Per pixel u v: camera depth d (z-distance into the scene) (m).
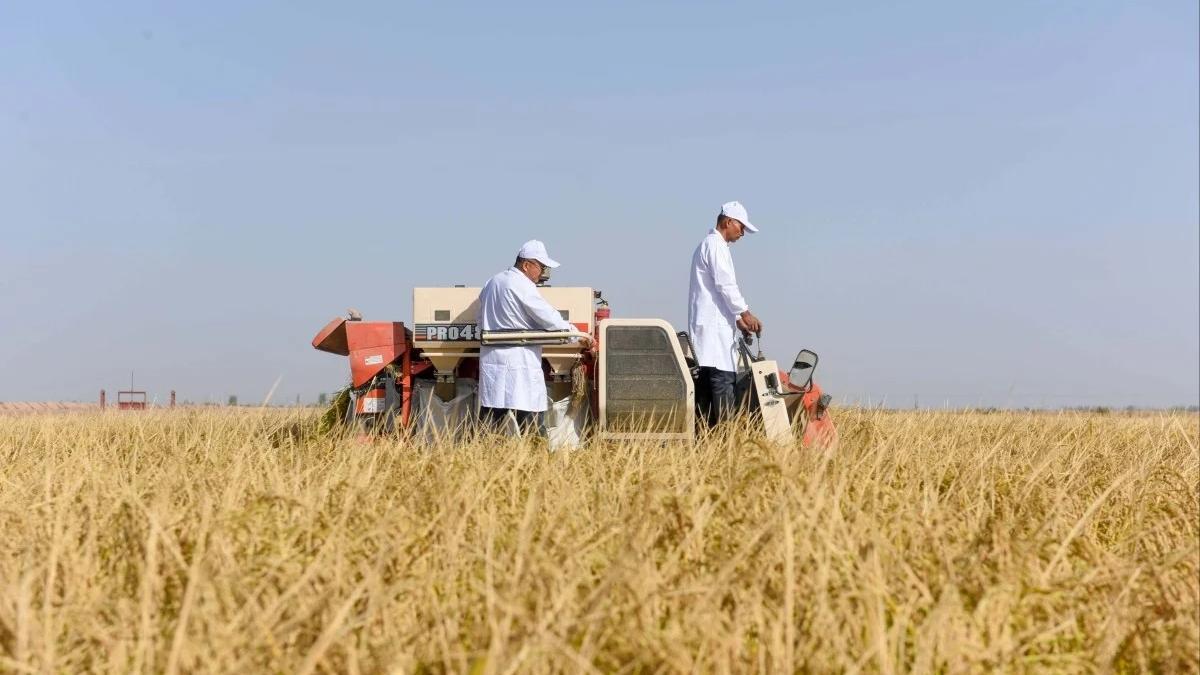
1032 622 4.57
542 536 5.00
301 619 3.94
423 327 10.35
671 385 10.15
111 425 11.94
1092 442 10.47
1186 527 6.61
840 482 6.37
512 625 4.11
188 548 5.01
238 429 9.87
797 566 4.48
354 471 6.56
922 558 5.02
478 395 10.46
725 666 3.79
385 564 4.76
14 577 4.66
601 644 3.92
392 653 3.85
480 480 6.41
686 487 6.40
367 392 10.46
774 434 10.12
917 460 7.97
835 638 3.96
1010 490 7.34
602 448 8.86
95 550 5.06
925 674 3.88
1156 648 4.59
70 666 4.02
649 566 4.58
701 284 10.51
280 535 5.02
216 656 3.71
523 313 10.15
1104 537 6.91
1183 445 10.89
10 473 8.82
